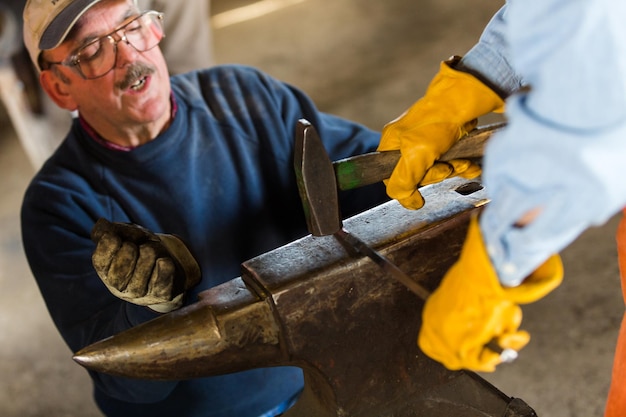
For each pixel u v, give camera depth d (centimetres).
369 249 99
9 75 243
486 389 113
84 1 136
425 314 81
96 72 141
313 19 444
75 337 144
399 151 98
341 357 103
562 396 220
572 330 237
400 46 404
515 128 71
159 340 96
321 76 393
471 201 108
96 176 150
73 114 178
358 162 98
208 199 153
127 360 95
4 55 238
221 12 474
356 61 399
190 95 159
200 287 151
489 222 75
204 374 100
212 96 161
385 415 109
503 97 96
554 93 68
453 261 104
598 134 67
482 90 96
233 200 154
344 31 426
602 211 69
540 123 69
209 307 99
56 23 137
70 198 148
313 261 100
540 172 69
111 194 150
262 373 150
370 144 160
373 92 372
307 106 163
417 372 109
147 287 101
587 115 67
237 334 98
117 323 129
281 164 158
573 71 67
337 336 101
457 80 97
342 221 108
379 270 100
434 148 95
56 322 147
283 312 97
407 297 103
